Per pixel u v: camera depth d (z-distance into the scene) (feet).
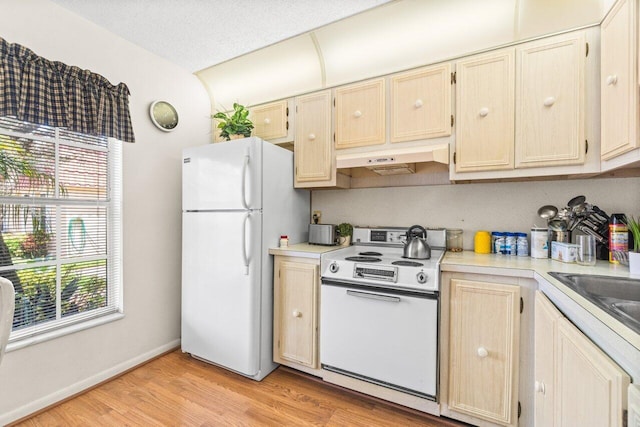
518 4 5.73
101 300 6.67
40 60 5.31
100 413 5.41
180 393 6.04
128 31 6.71
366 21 6.73
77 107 5.80
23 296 5.46
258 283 6.48
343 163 6.66
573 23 5.47
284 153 7.43
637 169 5.13
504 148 5.43
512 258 5.70
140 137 7.29
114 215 6.89
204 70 8.61
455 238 6.81
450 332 5.08
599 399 2.27
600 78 4.72
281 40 7.30
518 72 5.32
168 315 7.95
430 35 6.62
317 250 6.59
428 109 6.07
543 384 3.70
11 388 5.14
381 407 5.64
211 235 6.91
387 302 5.43
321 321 6.15
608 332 2.15
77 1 5.69
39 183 5.66
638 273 4.06
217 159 6.84
